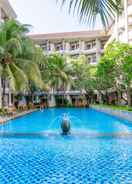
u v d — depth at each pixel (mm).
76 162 9086
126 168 8266
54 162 9102
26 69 28078
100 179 7109
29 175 7582
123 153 10422
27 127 20516
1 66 26406
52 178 7238
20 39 26656
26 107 41469
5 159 9602
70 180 7047
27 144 12359
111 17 3824
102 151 10805
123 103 42562
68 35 64875
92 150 11016
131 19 44500
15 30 26938
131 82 31391
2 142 12859
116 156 9930
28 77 28734
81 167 8422
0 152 10734
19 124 22984
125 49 30234
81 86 53938
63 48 65375
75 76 54344
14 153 10562
